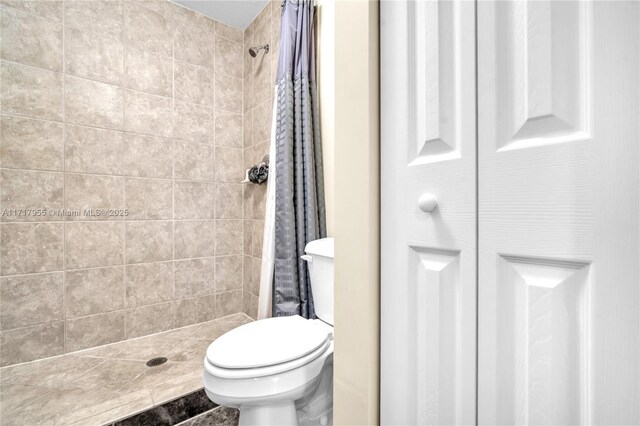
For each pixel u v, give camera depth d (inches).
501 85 16.8
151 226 71.1
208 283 80.0
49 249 59.5
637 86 12.8
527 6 15.8
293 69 59.1
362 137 22.7
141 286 69.9
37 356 58.4
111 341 66.2
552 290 15.2
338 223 24.9
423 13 20.1
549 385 15.4
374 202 22.5
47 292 59.3
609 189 13.5
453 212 18.8
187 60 75.7
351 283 23.9
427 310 20.2
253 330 42.1
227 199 83.1
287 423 35.4
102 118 64.7
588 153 14.0
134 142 68.6
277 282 58.4
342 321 24.6
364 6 22.4
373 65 22.3
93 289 64.1
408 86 20.8
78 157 62.2
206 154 79.1
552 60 15.1
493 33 17.1
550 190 15.1
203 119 78.4
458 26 18.7
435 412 19.8
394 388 21.8
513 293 16.7
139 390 49.0
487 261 17.4
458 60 18.7
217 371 33.2
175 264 74.7
